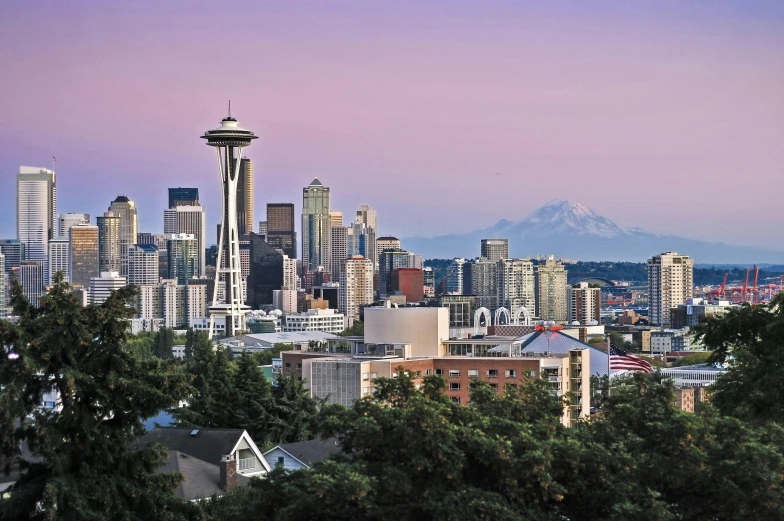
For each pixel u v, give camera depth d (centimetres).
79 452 11200
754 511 10738
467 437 10794
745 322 13925
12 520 10869
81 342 11094
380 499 10419
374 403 11731
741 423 11638
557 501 10912
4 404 10469
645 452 11256
